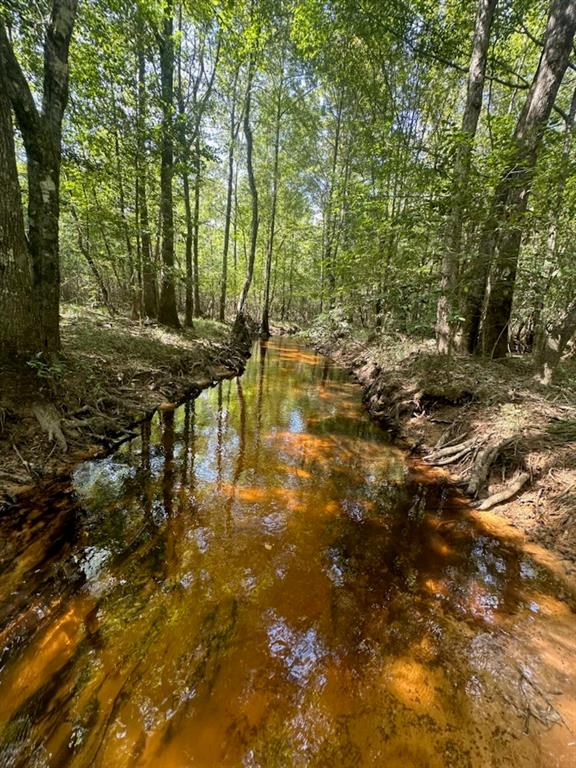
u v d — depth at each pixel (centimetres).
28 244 517
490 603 284
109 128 819
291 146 2006
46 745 184
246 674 223
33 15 520
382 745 189
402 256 752
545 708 209
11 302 469
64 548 321
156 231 992
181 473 477
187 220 1184
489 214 557
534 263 683
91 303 1339
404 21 905
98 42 766
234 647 240
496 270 688
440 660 237
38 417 460
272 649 241
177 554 325
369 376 1029
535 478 409
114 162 879
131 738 188
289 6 1359
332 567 320
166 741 188
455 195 539
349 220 1484
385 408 762
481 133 1102
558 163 534
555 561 323
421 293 725
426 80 1169
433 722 201
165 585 290
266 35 1256
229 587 291
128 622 255
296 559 328
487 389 602
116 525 361
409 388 727
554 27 658
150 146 918
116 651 234
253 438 619
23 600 263
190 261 1299
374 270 841
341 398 918
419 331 1120
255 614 267
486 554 340
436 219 596
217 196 2373
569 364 757
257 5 1249
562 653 243
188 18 1092
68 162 767
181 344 1001
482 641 251
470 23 884
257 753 184
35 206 509
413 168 632
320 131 1944
